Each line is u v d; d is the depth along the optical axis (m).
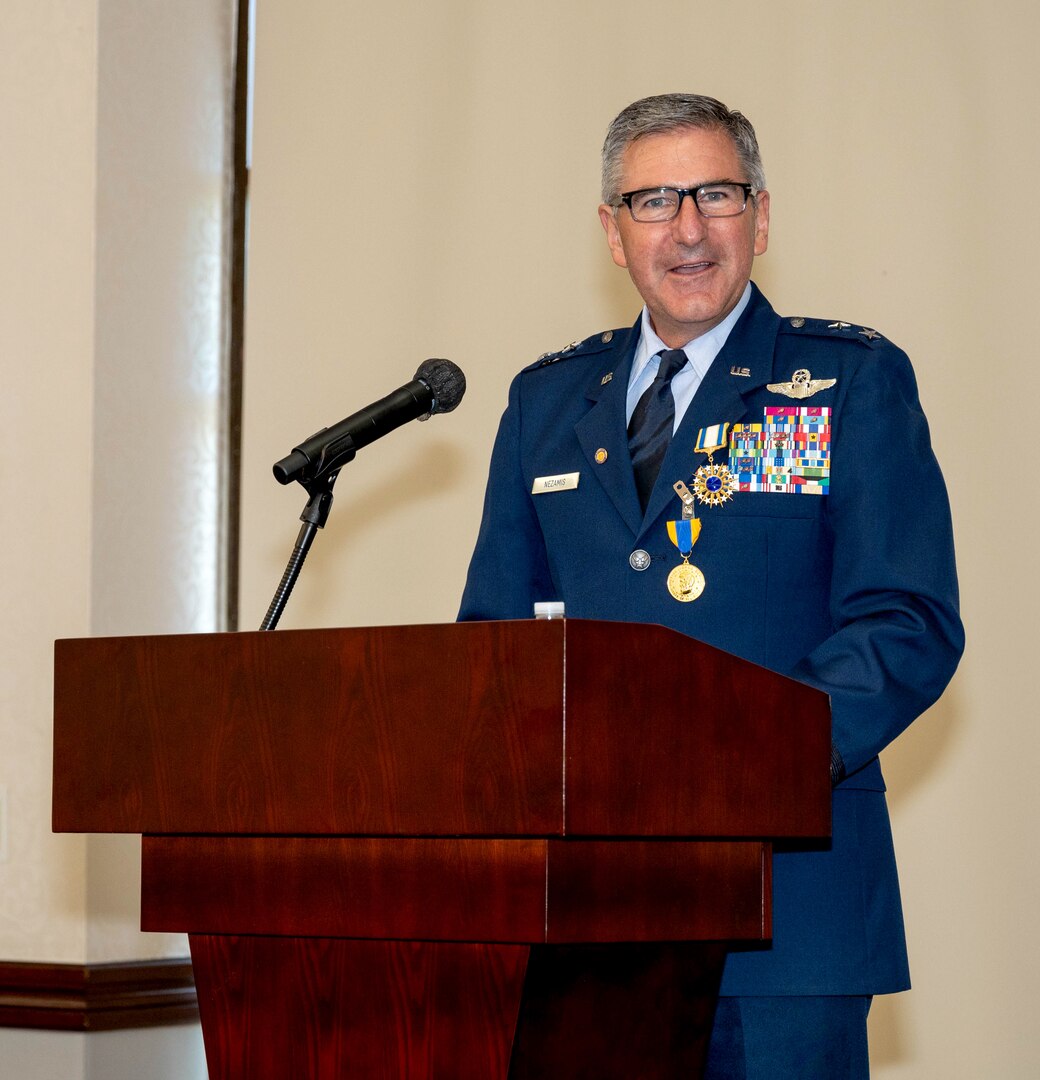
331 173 11.96
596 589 6.34
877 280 10.83
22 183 11.60
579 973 4.54
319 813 4.55
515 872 4.34
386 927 4.54
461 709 4.32
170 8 12.09
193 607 12.03
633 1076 4.78
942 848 10.41
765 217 6.88
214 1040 4.88
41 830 11.17
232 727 4.75
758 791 4.79
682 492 6.29
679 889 4.74
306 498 11.76
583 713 4.21
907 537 6.00
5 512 11.46
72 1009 10.88
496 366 11.53
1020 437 10.42
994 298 10.55
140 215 11.77
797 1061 5.71
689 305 6.43
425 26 11.87
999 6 10.70
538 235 11.54
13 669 11.32
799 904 5.84
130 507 11.60
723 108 6.53
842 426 6.20
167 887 4.98
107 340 11.48
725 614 6.11
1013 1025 10.19
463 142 11.74
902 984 5.96
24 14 11.70
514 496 6.88
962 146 10.70
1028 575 10.34
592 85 11.53
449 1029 4.46
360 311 11.80
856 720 5.50
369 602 11.58
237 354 12.34
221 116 12.43
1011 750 10.30
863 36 10.98
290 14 12.16
